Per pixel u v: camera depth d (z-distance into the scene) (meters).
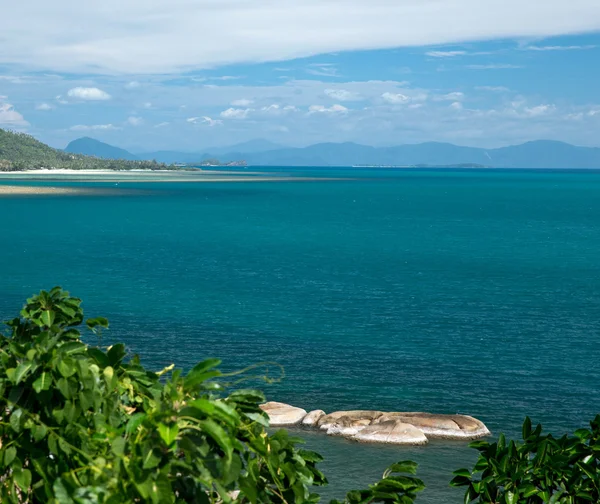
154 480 2.93
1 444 3.46
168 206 135.62
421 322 35.38
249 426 3.72
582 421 20.92
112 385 3.50
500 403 22.45
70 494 2.99
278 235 84.88
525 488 4.61
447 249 71.62
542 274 54.03
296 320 35.25
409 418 19.52
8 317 35.34
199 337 30.95
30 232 84.56
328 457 17.42
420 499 15.12
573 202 161.62
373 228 95.06
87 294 42.34
